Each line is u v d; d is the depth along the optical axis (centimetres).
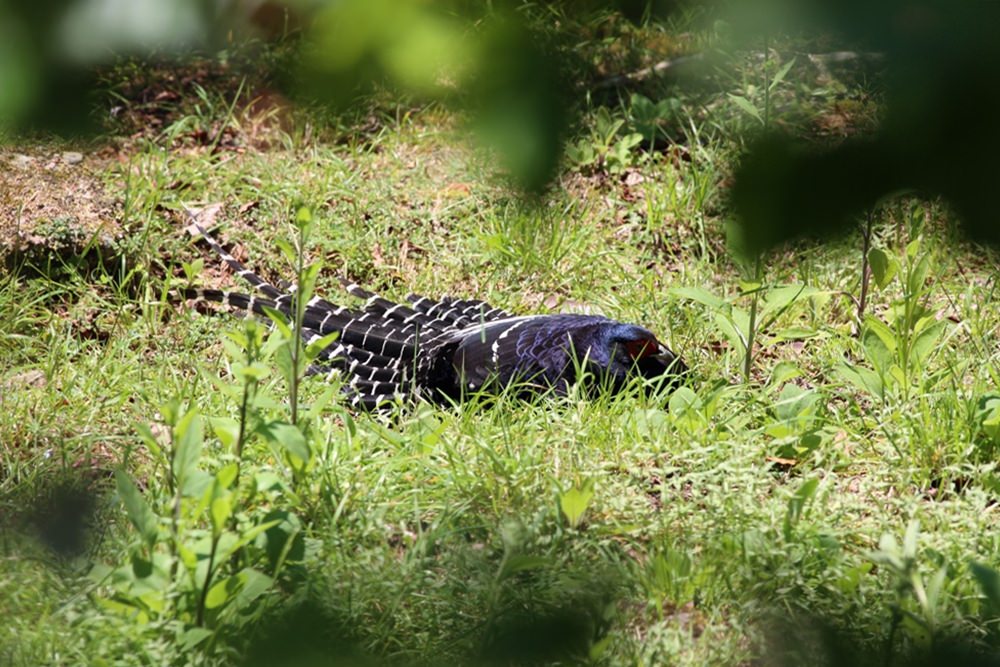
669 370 970
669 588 661
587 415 890
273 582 584
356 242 1224
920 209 1218
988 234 221
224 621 580
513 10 250
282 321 677
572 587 634
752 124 1240
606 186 1362
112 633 571
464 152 1277
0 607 607
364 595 637
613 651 587
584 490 710
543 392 970
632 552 721
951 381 909
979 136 214
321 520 716
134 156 1305
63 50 220
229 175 1311
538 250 1232
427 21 236
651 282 1170
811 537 705
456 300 1124
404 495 765
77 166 1264
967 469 814
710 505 738
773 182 237
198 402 890
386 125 1408
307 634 477
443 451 827
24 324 1034
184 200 1270
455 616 627
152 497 734
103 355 978
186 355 995
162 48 249
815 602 640
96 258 1133
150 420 870
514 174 250
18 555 667
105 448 838
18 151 1257
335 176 1324
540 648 506
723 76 1288
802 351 1061
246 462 767
